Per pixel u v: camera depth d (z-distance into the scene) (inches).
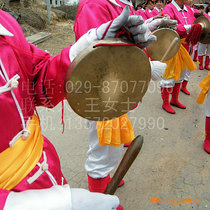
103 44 25.3
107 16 47.3
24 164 25.0
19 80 26.5
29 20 273.6
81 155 85.8
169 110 118.8
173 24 66.7
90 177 59.9
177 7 108.7
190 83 161.0
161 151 89.7
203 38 95.9
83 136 96.5
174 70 105.0
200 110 123.6
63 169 79.1
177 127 106.6
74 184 73.2
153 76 45.1
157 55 67.5
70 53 29.8
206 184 74.4
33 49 31.8
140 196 70.1
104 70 26.9
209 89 83.3
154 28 67.6
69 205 20.7
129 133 55.0
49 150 31.1
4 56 24.6
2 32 23.9
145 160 84.7
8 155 23.8
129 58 27.7
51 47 233.0
